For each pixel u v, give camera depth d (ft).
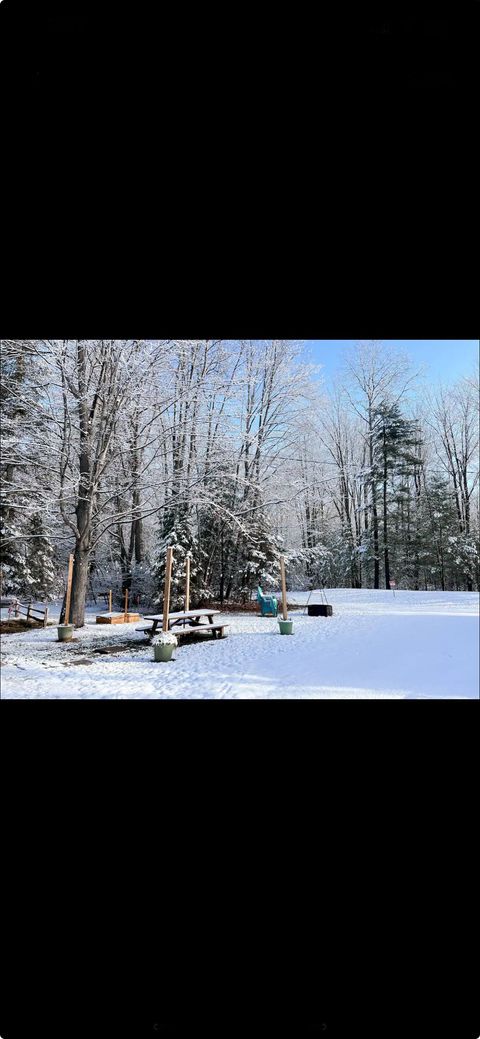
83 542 30.25
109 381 29.66
